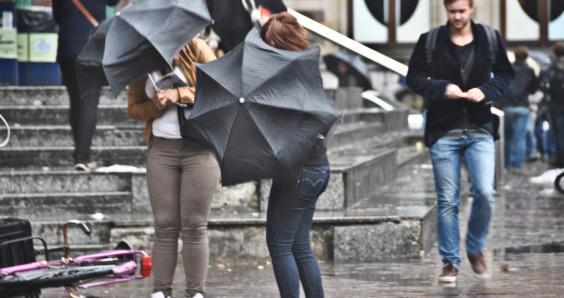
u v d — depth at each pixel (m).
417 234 20.06
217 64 13.19
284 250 13.38
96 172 21.72
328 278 17.77
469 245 17.56
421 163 36.72
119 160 23.53
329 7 74.50
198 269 15.27
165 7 14.40
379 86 67.81
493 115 17.36
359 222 19.98
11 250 13.63
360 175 23.42
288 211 13.27
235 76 12.95
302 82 12.95
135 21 14.30
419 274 18.08
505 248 21.30
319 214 20.59
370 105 40.81
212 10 24.14
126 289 16.81
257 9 24.25
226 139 12.70
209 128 12.84
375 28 74.50
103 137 24.30
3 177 21.64
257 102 12.66
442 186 17.41
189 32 14.30
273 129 12.65
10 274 12.62
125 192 21.55
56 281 12.23
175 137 15.01
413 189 26.70
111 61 14.08
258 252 19.88
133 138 24.34
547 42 74.12
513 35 74.62
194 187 15.02
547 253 20.48
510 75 17.30
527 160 50.22
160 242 15.29
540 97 49.72
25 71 29.80
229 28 24.22
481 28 17.34
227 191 21.34
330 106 12.88
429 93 17.12
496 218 26.69
